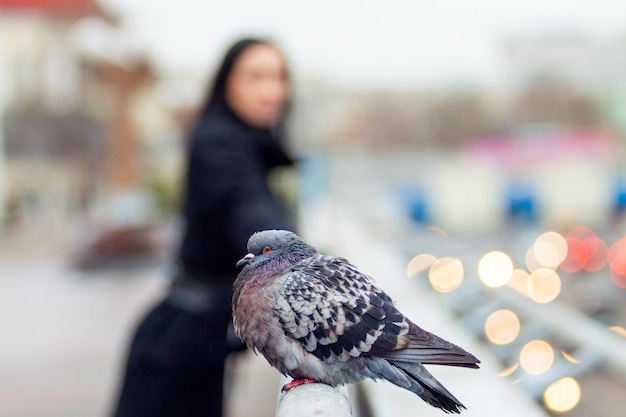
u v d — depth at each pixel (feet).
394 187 128.26
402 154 316.19
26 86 141.79
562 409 14.82
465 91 321.73
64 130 145.07
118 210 90.12
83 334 47.09
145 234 88.17
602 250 47.85
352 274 9.09
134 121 157.28
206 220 11.98
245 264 9.37
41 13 139.64
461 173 99.71
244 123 12.42
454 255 34.65
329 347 8.71
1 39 139.85
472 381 12.65
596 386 15.44
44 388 33.96
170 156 170.91
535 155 170.91
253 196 11.84
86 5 140.05
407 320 8.95
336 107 296.92
